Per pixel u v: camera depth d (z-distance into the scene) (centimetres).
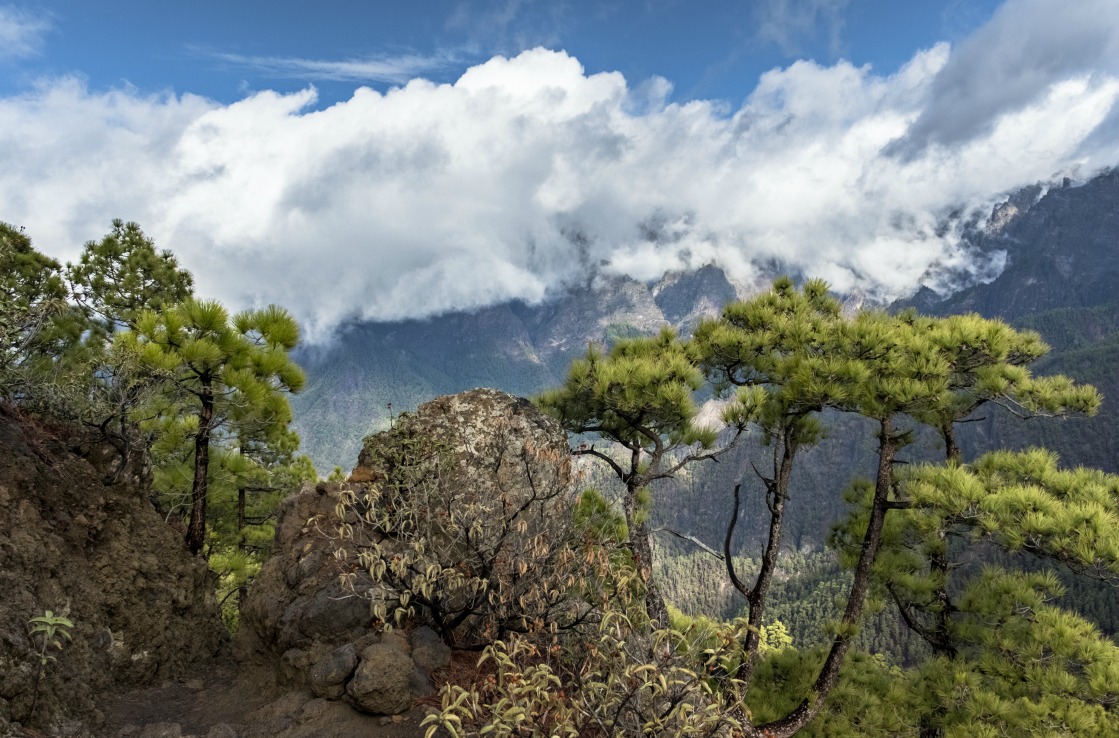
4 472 583
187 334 812
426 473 688
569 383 898
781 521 977
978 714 891
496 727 352
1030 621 941
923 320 1034
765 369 930
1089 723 823
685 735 379
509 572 571
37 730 438
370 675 486
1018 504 767
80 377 750
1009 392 897
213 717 563
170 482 1013
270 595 648
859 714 988
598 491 875
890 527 1048
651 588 796
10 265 1264
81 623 572
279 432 1264
